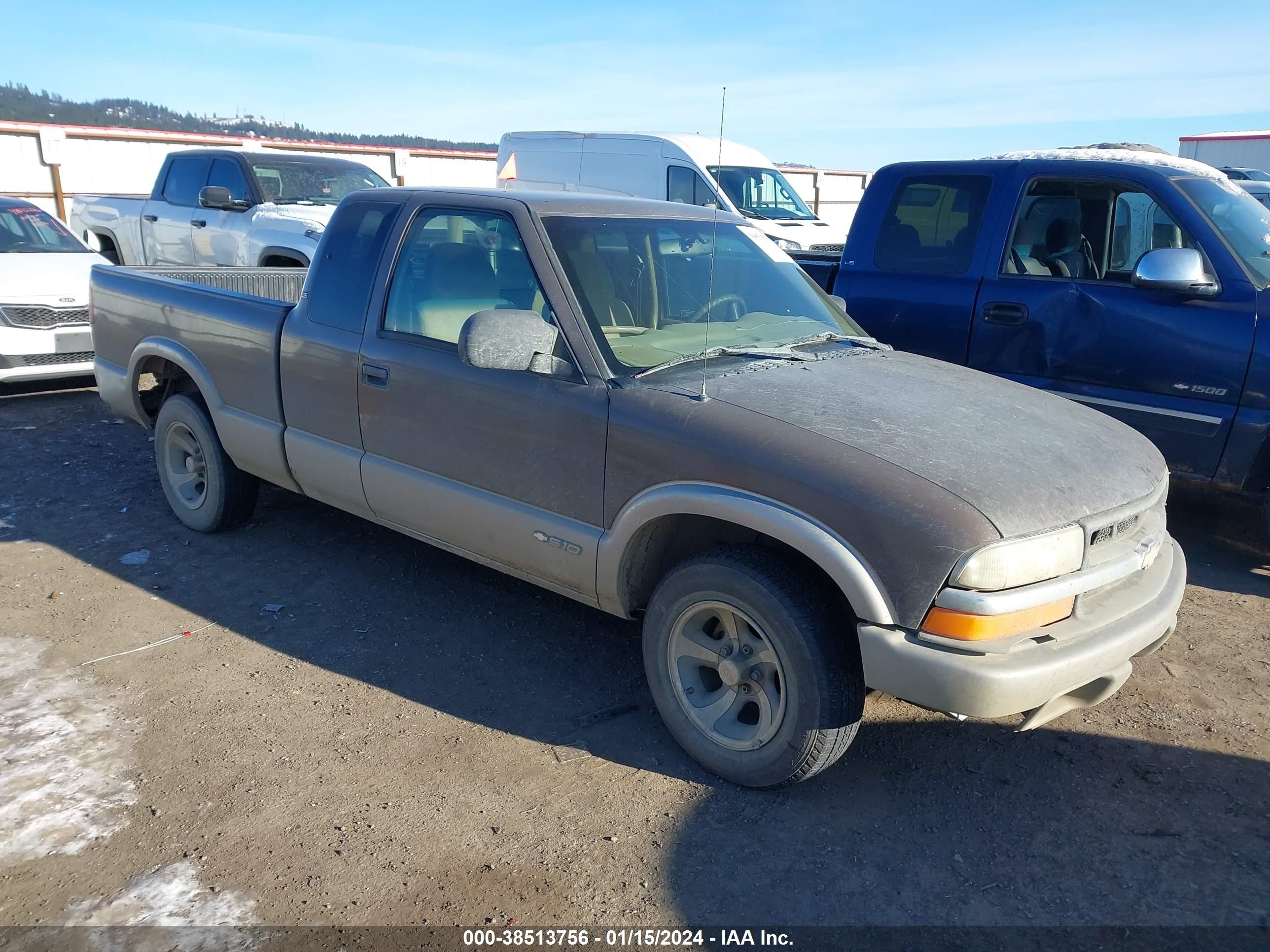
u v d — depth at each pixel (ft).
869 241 20.18
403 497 13.16
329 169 38.37
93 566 15.97
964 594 8.64
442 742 11.16
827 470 9.28
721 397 10.45
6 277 26.89
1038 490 9.34
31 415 25.98
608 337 11.40
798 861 9.29
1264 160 87.71
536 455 11.44
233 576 15.67
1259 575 16.40
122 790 10.14
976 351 18.62
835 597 9.69
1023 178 18.38
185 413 16.72
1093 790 10.50
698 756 10.60
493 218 12.40
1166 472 11.36
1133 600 10.07
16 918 8.36
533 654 13.34
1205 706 12.22
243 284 20.57
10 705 11.69
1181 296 16.26
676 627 10.60
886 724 11.77
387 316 13.25
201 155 38.01
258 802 9.96
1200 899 8.85
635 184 43.68
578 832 9.63
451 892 8.77
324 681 12.46
